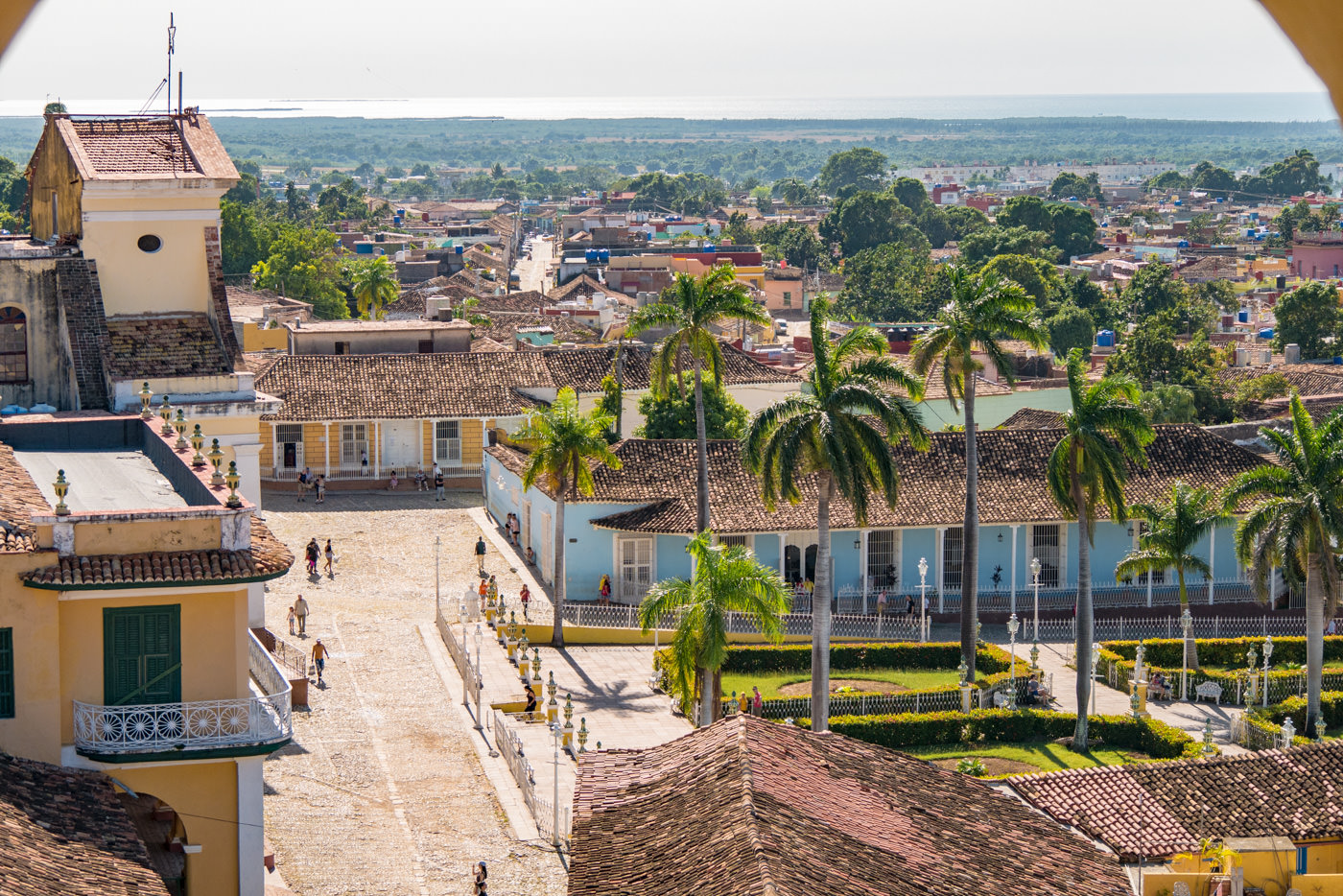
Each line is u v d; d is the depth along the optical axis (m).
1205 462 68.44
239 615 26.64
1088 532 49.22
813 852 20.09
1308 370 106.94
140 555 25.92
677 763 24.11
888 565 64.56
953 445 67.06
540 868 35.28
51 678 25.42
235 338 49.97
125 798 28.86
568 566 62.59
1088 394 48.84
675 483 63.94
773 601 43.91
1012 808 25.31
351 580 62.00
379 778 40.47
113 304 49.50
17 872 19.94
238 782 26.89
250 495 49.41
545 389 80.75
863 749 25.86
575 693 50.84
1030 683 53.41
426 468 78.56
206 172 49.56
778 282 179.38
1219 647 58.78
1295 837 34.25
